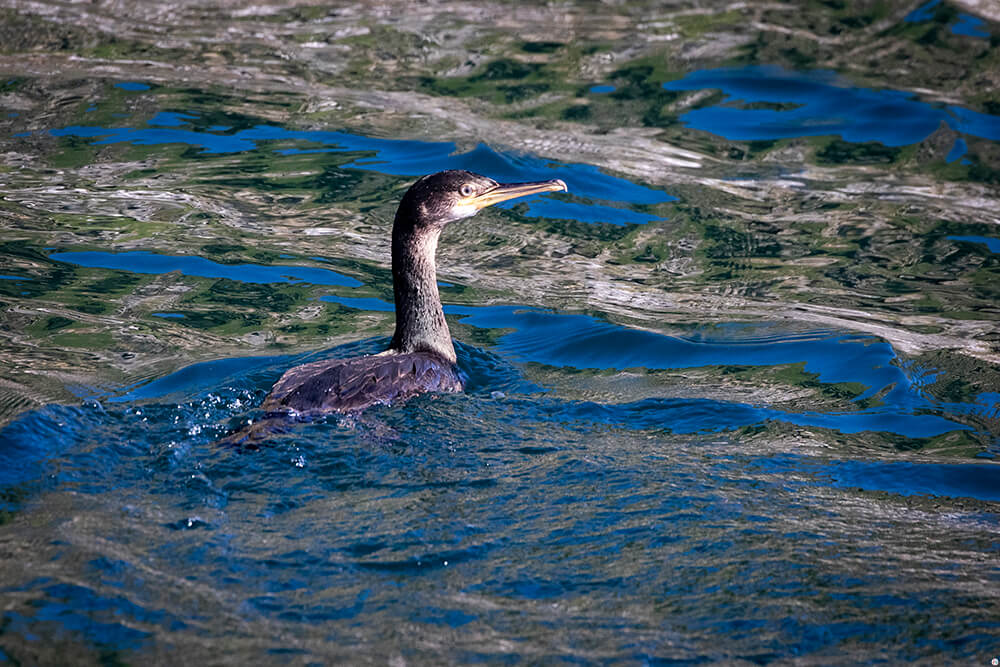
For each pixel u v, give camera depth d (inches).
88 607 277.7
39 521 317.4
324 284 538.6
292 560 306.2
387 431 384.8
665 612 293.6
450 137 698.2
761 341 507.8
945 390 466.0
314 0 936.3
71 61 777.6
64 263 533.6
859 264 591.5
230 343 473.1
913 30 889.5
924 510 363.6
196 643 267.3
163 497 335.3
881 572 317.4
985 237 620.7
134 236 566.3
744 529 337.1
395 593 294.5
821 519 349.4
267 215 599.8
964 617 294.5
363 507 336.2
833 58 844.6
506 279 567.8
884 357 489.4
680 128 737.0
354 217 603.8
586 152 698.8
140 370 442.0
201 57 804.6
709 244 608.7
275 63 803.4
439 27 890.1
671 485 362.3
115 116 698.8
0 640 262.4
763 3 945.5
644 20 916.6
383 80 784.3
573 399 439.5
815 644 281.9
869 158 703.7
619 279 570.3
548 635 280.7
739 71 818.8
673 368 481.1
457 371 452.4
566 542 323.9
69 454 358.0
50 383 422.3
